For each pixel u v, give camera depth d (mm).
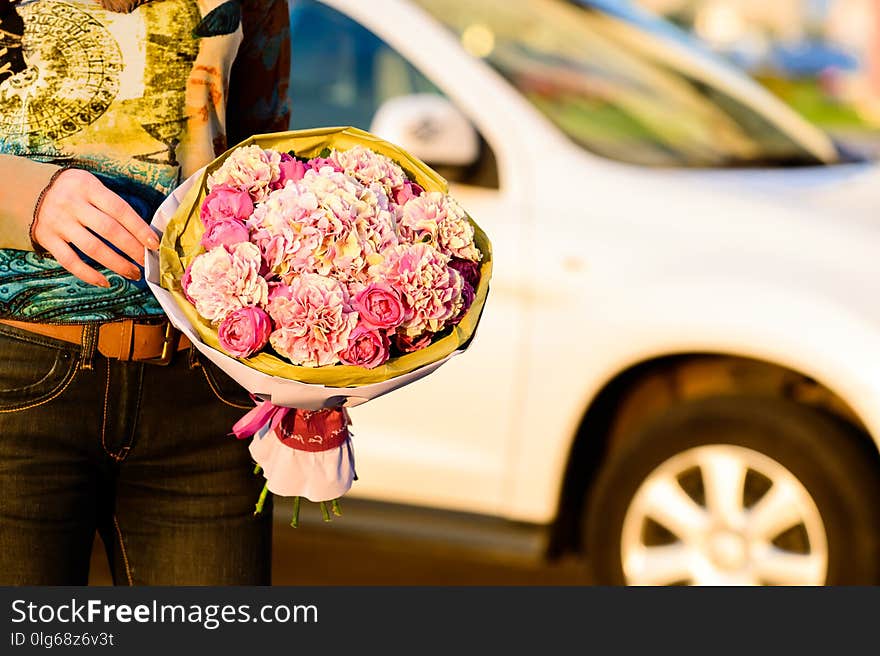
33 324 3117
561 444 6434
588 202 6465
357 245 2857
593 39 7211
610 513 6516
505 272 6453
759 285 6156
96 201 2941
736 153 7031
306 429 3186
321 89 7102
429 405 6648
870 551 6051
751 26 27891
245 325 2811
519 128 6656
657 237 6348
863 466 6082
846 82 26422
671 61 7395
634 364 6312
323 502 3340
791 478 6156
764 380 6398
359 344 2834
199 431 3270
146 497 3328
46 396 3113
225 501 3334
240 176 2979
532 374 6445
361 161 3092
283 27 3535
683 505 6371
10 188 2953
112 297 3117
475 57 6887
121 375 3162
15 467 3117
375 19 7031
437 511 6738
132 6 3105
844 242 6242
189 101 3186
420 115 6496
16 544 3133
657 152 6809
